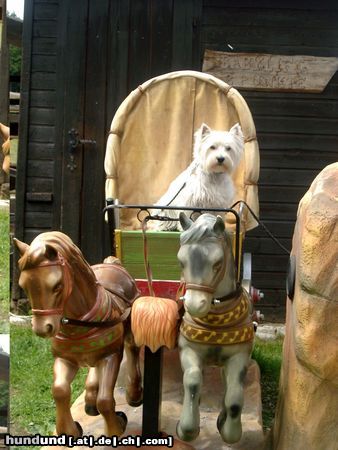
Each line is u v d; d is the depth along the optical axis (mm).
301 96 3666
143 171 2701
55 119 3691
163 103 2713
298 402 1705
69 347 1771
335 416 1680
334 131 3678
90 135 3689
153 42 3635
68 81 3666
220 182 2506
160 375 1891
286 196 3713
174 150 2705
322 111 3668
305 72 3617
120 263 2133
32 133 3709
